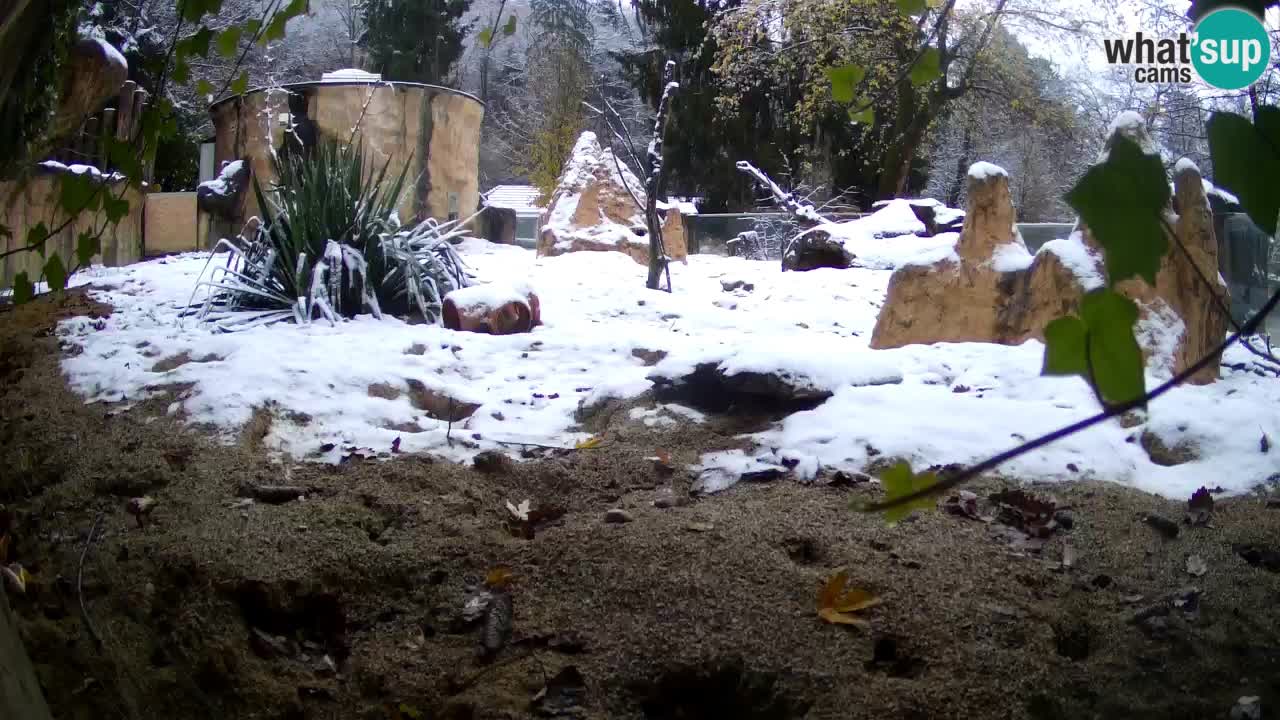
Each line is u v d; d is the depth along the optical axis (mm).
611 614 3139
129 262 10539
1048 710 2715
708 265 11758
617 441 4426
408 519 3750
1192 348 5133
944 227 13680
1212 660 2820
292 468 4145
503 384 5383
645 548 3381
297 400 4719
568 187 11758
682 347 5883
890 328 6090
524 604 3256
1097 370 782
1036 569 3207
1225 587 3074
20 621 3299
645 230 11867
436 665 3100
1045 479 3775
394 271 6996
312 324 6410
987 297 5898
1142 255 759
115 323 6422
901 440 4043
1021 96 20203
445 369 5480
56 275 2553
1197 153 8109
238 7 13789
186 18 2867
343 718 3008
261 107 11836
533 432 4637
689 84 25812
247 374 4938
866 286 9586
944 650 2865
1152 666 2812
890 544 3344
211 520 3693
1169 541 3346
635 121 28719
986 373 4898
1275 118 806
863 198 25250
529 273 9258
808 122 21688
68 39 3926
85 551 3422
